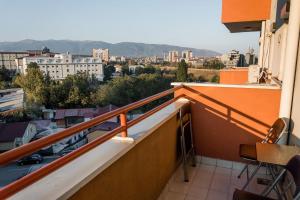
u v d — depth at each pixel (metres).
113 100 46.59
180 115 3.07
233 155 3.50
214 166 3.59
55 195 1.13
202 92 3.54
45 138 1.08
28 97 46.88
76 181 1.26
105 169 1.55
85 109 43.16
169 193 2.88
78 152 1.34
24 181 0.99
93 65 97.25
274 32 4.48
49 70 90.19
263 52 5.83
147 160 2.28
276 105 3.18
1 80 62.47
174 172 3.22
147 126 2.31
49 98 47.94
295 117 2.73
